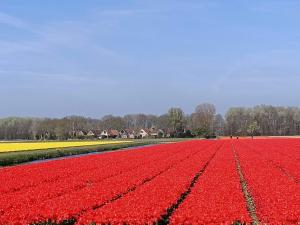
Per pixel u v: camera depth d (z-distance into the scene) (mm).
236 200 23234
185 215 19234
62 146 91812
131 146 99625
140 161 50781
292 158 54469
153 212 19984
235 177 33875
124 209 20703
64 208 21156
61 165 46281
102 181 32219
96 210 20531
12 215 19844
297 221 18609
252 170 39844
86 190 27531
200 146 89250
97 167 44219
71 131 195375
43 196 25984
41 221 19453
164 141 133375
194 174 36500
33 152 66688
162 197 24266
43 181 34000
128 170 41156
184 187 28359
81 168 43062
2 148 83125
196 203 22172
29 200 24453
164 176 34938
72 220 20391
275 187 28594
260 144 97438
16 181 33406
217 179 32531
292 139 134875
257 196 25422
